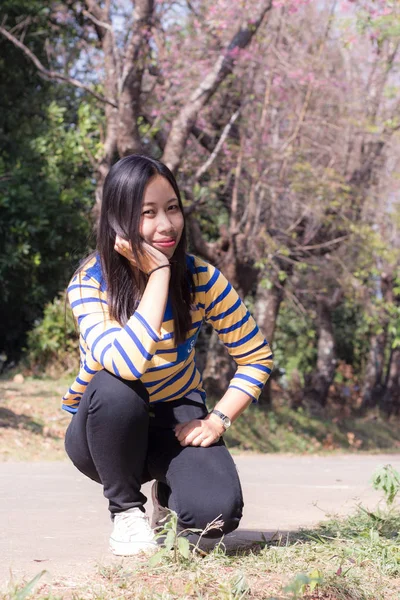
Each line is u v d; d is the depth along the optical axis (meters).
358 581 2.71
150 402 3.10
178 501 2.87
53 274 16.89
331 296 20.20
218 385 15.02
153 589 2.45
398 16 10.80
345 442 16.89
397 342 18.73
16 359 17.03
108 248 2.92
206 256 14.34
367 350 26.27
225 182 13.68
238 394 3.10
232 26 12.45
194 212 14.05
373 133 14.01
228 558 2.87
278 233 14.25
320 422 17.44
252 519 4.25
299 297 19.28
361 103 13.95
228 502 2.85
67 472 7.22
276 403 17.91
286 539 3.41
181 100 13.09
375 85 13.88
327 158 14.36
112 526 3.88
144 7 11.62
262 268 13.74
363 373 26.39
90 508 4.59
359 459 12.53
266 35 13.23
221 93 13.72
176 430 3.02
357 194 14.33
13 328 17.14
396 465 9.59
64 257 16.88
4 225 16.02
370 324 23.30
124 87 11.68
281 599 2.37
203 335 18.67
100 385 2.87
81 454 3.08
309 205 13.46
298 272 16.41
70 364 15.02
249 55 12.42
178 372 3.06
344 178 13.84
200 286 3.05
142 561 2.81
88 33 14.93
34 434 10.30
